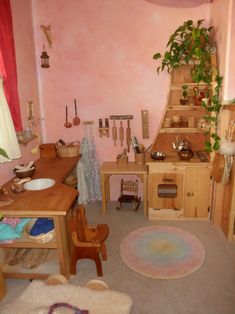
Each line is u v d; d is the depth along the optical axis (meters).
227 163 2.55
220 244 2.62
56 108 3.45
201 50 2.80
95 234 2.35
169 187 3.03
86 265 2.38
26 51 3.02
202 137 3.36
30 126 3.14
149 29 3.13
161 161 3.01
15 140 2.37
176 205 3.06
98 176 3.59
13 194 2.20
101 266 2.23
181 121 3.26
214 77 2.77
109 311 1.62
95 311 1.62
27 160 3.00
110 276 2.22
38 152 3.29
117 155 3.50
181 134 3.38
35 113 3.27
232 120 2.57
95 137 3.50
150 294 2.01
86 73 3.31
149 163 2.97
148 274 2.22
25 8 2.98
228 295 1.99
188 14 3.06
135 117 3.39
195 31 2.73
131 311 1.85
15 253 2.35
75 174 3.43
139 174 3.18
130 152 3.50
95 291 1.75
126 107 3.38
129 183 3.56
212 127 2.89
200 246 2.59
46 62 3.24
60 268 2.10
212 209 3.03
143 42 3.17
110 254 2.50
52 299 1.71
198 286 2.08
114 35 3.18
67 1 3.12
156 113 3.36
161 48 3.17
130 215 3.25
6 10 2.38
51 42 3.24
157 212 3.11
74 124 3.46
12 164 2.64
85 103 3.40
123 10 3.10
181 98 3.27
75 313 1.49
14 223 2.19
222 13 2.65
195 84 3.09
